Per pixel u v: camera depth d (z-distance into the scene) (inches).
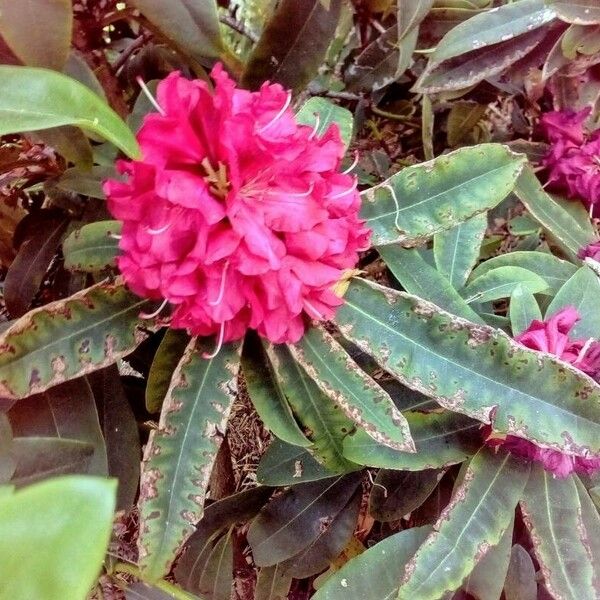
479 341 13.4
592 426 13.6
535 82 23.3
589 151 21.1
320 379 12.9
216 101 10.5
